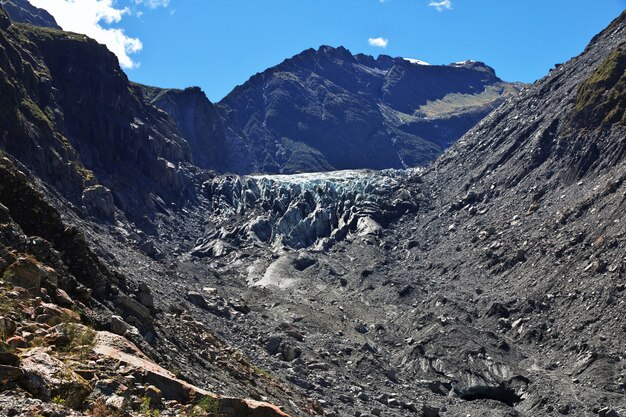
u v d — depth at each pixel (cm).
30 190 3759
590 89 14312
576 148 13338
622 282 9088
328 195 15838
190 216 15038
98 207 11119
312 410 4812
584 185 12275
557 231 11212
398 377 7688
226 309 7862
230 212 15725
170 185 15375
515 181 14050
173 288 7794
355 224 14638
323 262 12775
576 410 6975
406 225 14638
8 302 2478
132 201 13212
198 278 10150
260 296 10056
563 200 12262
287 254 13088
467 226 13400
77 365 2120
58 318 2523
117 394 2009
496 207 13588
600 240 10138
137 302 3956
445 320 9025
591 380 7600
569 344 8469
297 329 8256
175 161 16800
